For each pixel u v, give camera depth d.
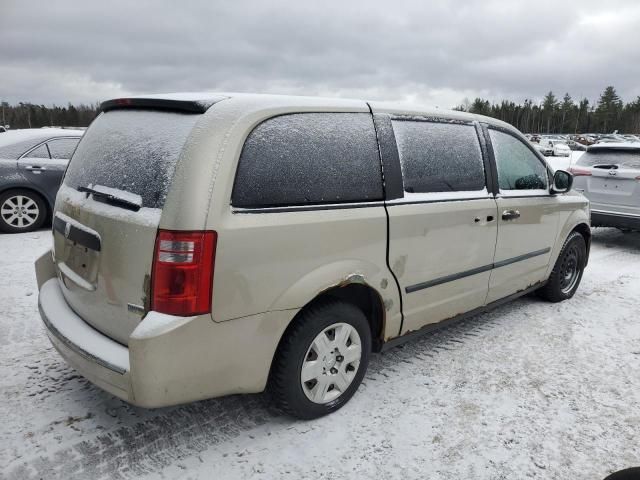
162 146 2.24
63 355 2.45
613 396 3.04
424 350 3.59
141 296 2.13
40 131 7.16
